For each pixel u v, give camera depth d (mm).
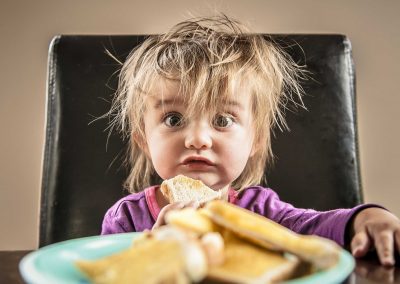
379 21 786
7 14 779
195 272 206
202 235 246
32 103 793
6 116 793
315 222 433
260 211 516
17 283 281
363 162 798
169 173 509
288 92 552
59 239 519
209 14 761
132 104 535
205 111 499
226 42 561
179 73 513
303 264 240
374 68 792
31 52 785
